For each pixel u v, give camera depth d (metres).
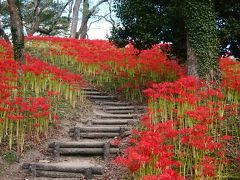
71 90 15.80
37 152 11.49
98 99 17.73
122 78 18.50
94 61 19.59
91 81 19.78
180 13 15.02
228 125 11.61
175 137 10.21
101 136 12.70
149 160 7.84
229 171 9.25
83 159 11.27
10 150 11.14
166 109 12.30
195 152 9.59
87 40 24.55
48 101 14.16
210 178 8.14
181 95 11.50
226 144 10.49
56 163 10.84
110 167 10.48
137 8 16.16
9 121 12.10
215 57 14.00
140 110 15.92
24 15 39.91
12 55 18.06
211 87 13.52
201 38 13.95
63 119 14.25
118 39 17.56
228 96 13.35
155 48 18.78
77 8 35.00
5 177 9.99
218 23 15.26
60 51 22.00
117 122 13.89
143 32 16.23
